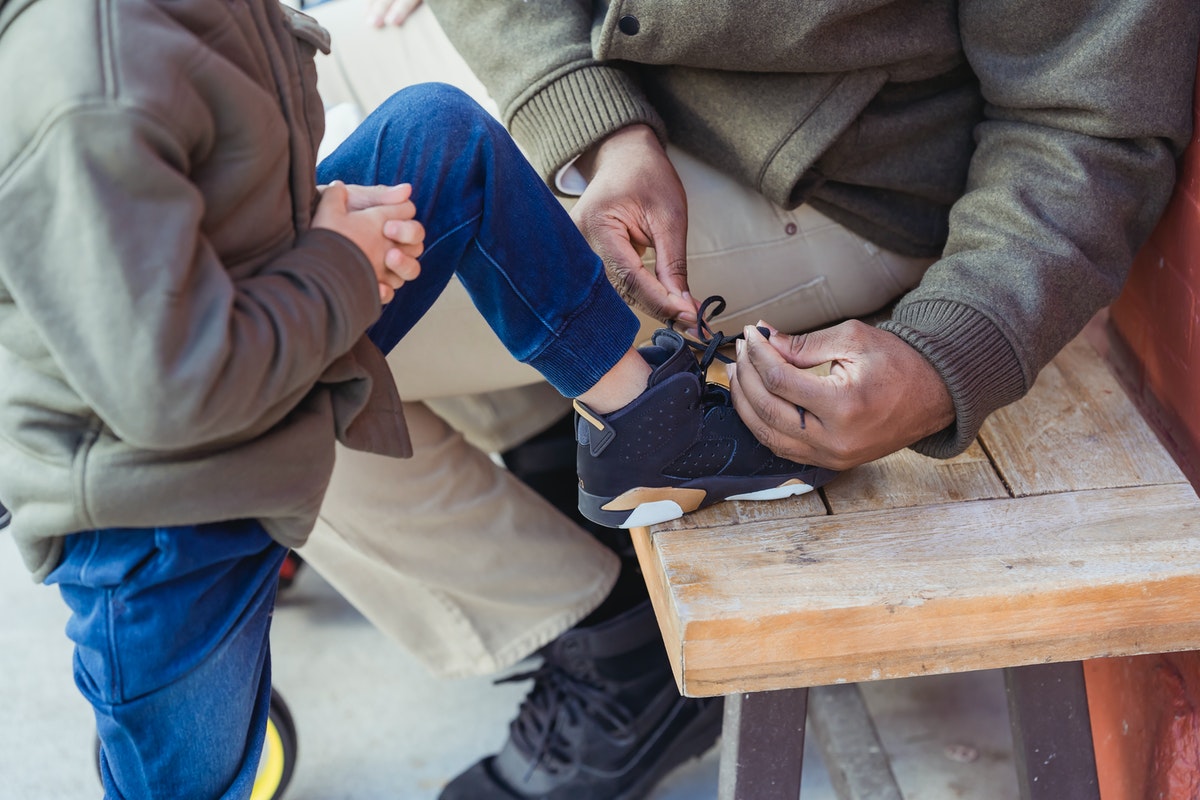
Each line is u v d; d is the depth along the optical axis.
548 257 1.15
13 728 1.92
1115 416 1.43
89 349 0.81
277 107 0.92
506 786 1.75
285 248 0.95
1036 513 1.28
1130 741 1.59
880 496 1.31
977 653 1.21
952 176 1.48
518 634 1.75
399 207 1.02
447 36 1.53
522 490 1.76
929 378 1.20
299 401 0.99
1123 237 1.33
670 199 1.38
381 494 1.60
